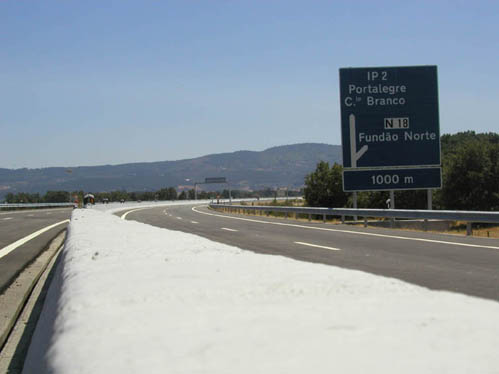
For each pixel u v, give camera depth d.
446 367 1.82
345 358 1.91
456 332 2.20
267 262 4.50
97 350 2.11
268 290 3.19
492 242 15.60
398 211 23.23
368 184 26.08
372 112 26.27
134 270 4.20
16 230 25.16
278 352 1.99
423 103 26.44
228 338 2.18
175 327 2.39
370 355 1.93
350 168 26.08
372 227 25.41
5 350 5.62
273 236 19.08
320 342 2.09
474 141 47.72
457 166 46.69
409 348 2.00
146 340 2.20
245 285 3.35
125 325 2.46
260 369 1.82
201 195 184.88
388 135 26.23
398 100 26.38
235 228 24.58
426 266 10.28
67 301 3.17
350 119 26.16
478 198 45.47
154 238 8.09
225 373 1.79
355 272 3.82
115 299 3.03
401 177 26.17
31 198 149.50
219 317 2.55
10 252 15.13
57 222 32.88
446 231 24.89
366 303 2.77
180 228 24.97
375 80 26.38
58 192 156.88
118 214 49.47
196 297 3.05
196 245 6.43
